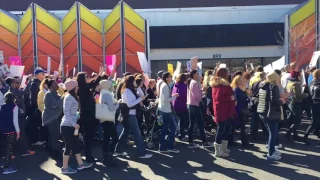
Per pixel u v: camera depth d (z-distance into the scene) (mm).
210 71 10281
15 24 25203
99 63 25562
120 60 25547
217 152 7934
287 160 7539
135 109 7887
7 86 9047
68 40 25312
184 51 28938
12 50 25125
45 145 9484
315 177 6375
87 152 7449
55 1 32125
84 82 7285
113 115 7250
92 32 25500
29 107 9352
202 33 28484
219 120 7723
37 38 24891
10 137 7121
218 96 7672
